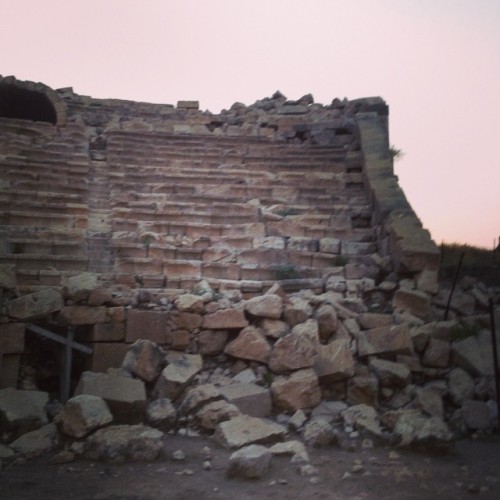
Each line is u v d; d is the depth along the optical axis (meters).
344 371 8.66
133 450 6.54
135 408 7.39
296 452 6.75
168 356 8.90
